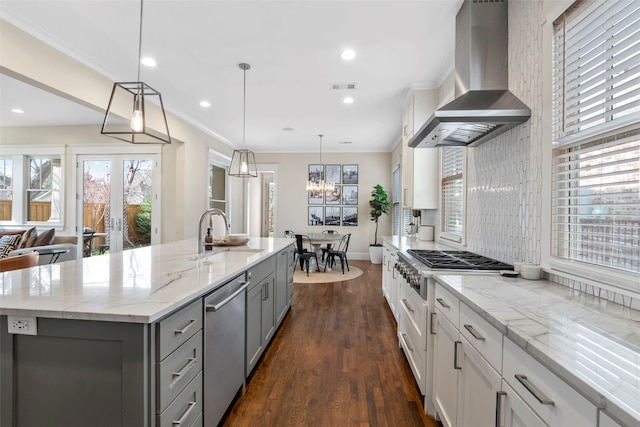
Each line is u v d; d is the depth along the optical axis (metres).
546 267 1.70
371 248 7.41
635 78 1.21
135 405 1.16
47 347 1.21
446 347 1.67
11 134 5.64
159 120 4.60
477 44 2.21
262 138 6.80
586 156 1.48
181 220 5.32
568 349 0.84
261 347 2.56
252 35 2.74
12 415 1.24
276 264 3.07
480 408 1.26
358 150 7.94
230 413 1.94
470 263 2.13
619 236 1.30
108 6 2.35
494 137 2.34
